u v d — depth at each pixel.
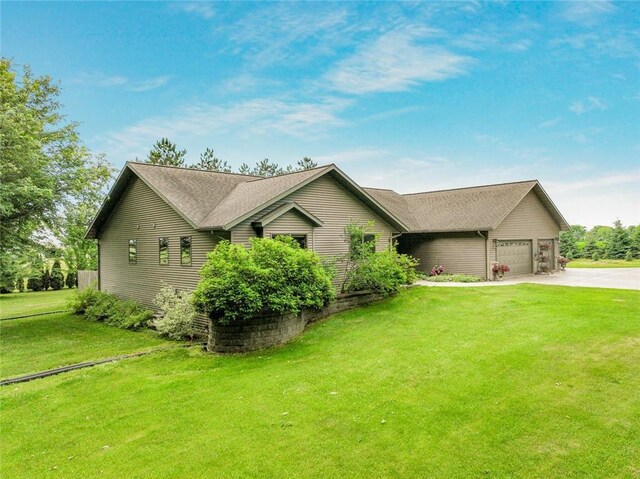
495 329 10.35
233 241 12.67
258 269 10.26
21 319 18.70
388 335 10.50
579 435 5.30
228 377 8.29
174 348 11.24
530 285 17.97
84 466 5.30
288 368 8.53
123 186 17.89
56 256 18.45
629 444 5.08
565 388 6.64
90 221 19.31
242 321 10.31
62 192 18.25
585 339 9.05
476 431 5.50
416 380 7.29
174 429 6.12
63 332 15.36
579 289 16.33
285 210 13.80
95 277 24.59
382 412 6.16
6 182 15.50
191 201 14.91
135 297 17.70
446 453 5.04
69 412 7.12
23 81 19.55
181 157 31.83
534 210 24.66
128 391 7.94
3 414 7.21
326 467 4.89
